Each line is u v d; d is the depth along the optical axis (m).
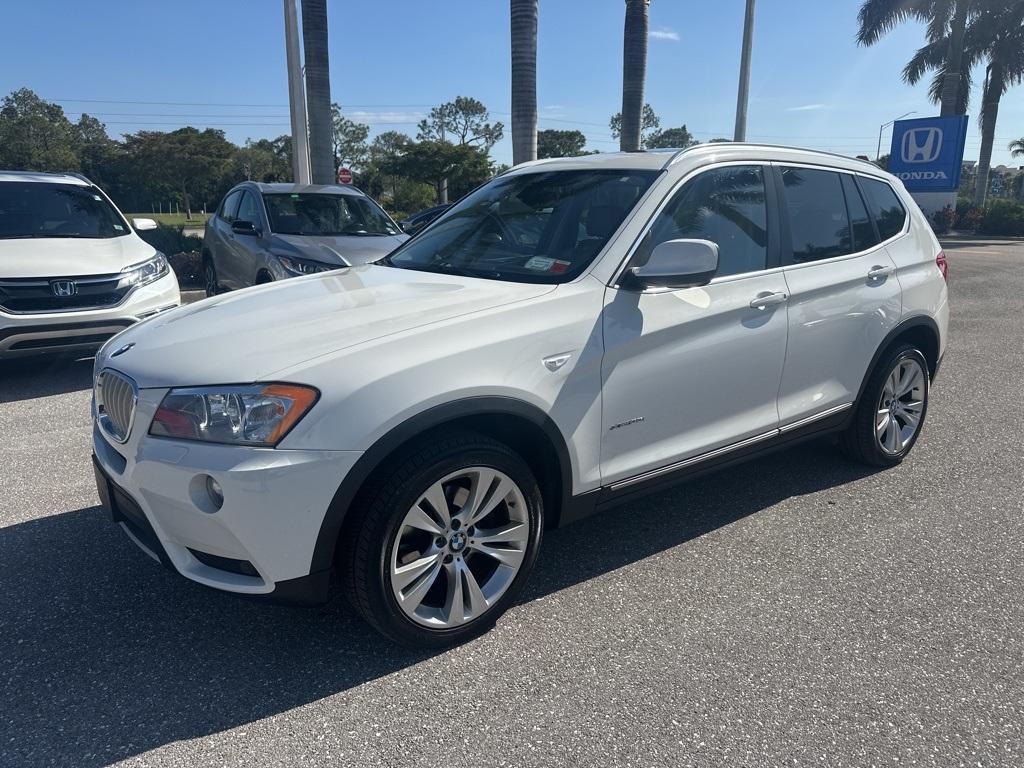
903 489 4.43
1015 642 2.96
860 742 2.42
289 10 12.09
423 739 2.43
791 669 2.78
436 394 2.64
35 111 87.94
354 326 2.81
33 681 2.69
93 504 4.12
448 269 3.64
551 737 2.44
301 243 7.81
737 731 2.46
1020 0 32.19
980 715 2.55
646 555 3.64
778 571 3.49
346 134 79.44
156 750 2.38
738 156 3.81
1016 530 3.91
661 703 2.60
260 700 2.61
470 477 2.82
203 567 2.69
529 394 2.87
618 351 3.13
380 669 2.78
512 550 2.98
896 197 4.68
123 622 3.06
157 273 6.97
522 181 4.16
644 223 3.36
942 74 34.50
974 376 7.18
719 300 3.48
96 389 3.12
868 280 4.22
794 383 3.91
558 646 2.92
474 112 78.81
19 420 5.58
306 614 3.13
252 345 2.72
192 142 72.50
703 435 3.55
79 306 6.36
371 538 2.60
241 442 2.48
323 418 2.49
